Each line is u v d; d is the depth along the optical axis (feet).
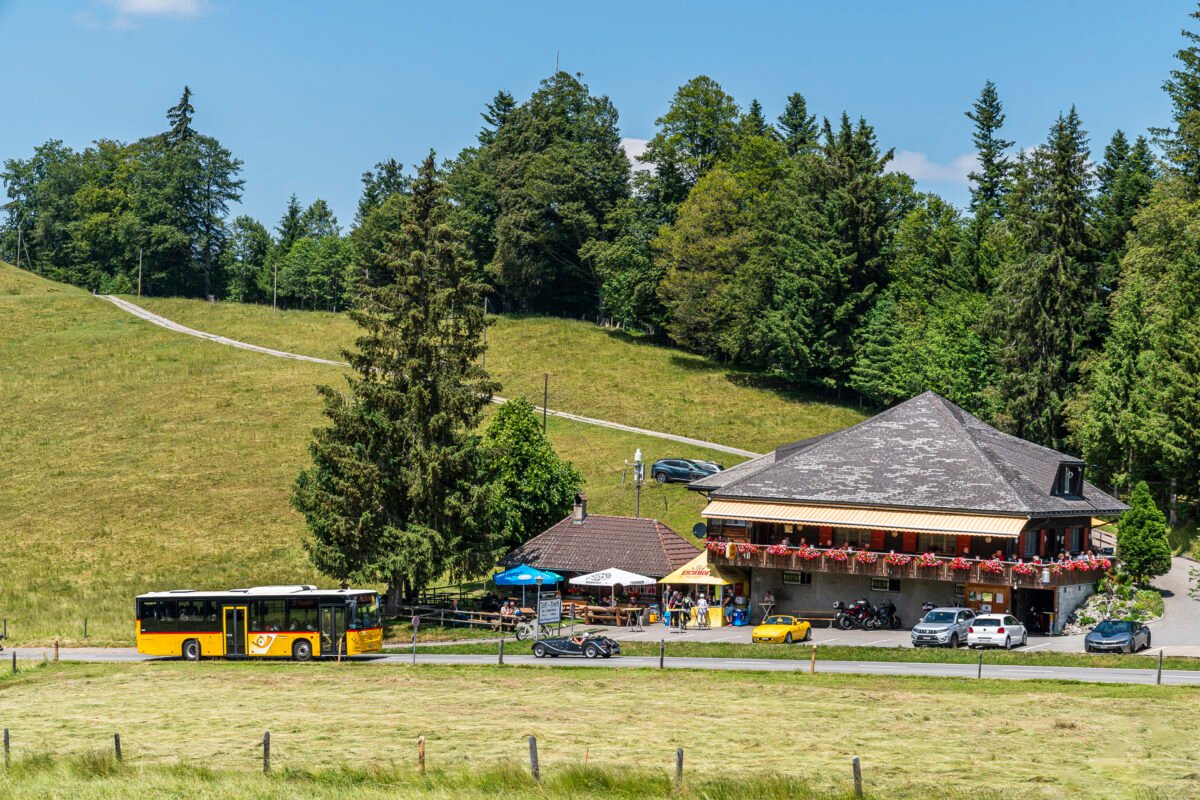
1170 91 328.49
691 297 453.58
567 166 524.11
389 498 238.48
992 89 447.01
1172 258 298.76
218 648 201.87
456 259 246.68
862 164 421.59
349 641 197.47
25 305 579.48
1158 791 101.14
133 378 469.57
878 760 114.11
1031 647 188.44
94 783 113.70
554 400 426.10
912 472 221.66
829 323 411.13
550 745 124.36
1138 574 221.87
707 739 125.59
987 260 387.55
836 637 204.13
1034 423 319.06
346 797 104.88
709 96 511.40
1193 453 249.55
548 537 248.73
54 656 206.90
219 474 366.63
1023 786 103.35
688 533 284.82
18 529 325.62
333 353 510.58
